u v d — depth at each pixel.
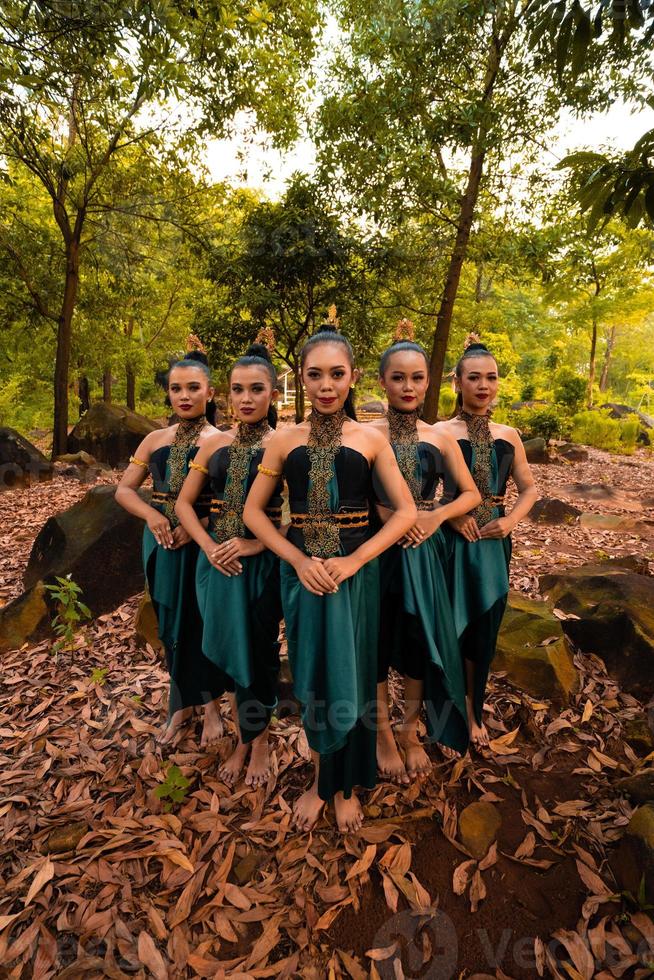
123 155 11.06
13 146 9.23
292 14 7.70
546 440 12.02
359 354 9.55
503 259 8.71
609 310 16.08
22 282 11.38
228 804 2.15
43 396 16.83
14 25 4.11
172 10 4.39
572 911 1.72
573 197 2.54
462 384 2.34
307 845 1.96
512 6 6.67
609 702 2.70
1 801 2.18
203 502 2.36
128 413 10.89
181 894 1.79
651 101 2.31
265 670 2.17
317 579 1.77
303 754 2.40
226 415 11.30
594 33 2.35
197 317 9.98
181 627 2.36
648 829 1.75
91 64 4.91
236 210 11.89
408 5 7.25
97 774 2.33
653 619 2.95
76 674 3.12
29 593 3.62
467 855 1.90
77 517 4.00
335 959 1.60
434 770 2.29
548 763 2.33
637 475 10.04
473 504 2.19
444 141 7.57
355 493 1.86
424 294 9.80
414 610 2.03
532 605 3.28
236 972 1.57
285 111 8.28
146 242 12.48
